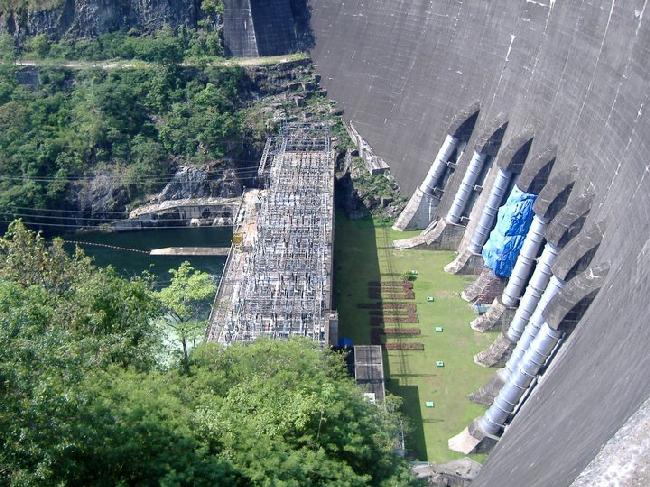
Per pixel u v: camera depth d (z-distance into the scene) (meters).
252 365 58.38
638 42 78.38
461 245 109.88
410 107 127.44
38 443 38.62
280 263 93.44
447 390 83.38
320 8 149.00
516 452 59.97
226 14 148.50
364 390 74.56
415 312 97.44
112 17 149.50
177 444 44.34
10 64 140.25
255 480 44.75
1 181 126.81
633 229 68.75
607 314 64.56
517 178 98.12
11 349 39.25
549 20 98.56
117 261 119.81
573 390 60.34
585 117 86.56
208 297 103.12
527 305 84.31
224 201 130.88
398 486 52.31
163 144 133.00
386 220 121.50
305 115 139.00
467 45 118.00
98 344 49.78
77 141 130.50
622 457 37.41
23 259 58.19
